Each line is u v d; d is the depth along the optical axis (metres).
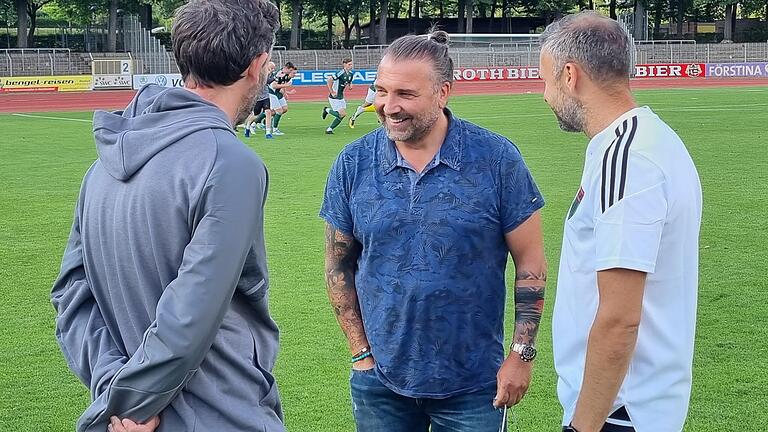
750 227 9.73
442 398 3.32
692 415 4.95
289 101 35.81
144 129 2.46
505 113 26.67
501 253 3.33
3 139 20.36
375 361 3.42
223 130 2.44
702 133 19.84
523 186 3.29
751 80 48.41
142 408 2.33
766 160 15.10
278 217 10.62
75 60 49.47
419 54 3.17
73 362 2.59
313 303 7.16
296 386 5.47
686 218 2.73
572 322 2.94
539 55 3.07
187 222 2.36
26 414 5.10
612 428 2.81
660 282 2.74
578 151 16.75
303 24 83.00
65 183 13.50
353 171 3.40
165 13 63.69
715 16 72.00
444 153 3.25
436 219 3.22
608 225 2.68
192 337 2.25
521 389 3.33
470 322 3.28
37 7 60.88
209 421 2.45
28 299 7.39
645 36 62.91
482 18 70.62
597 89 2.84
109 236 2.46
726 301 7.03
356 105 32.41
